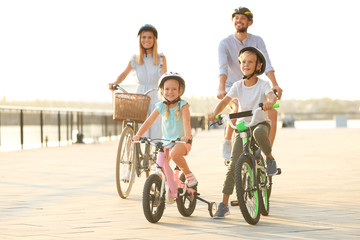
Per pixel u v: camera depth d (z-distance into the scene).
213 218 7.32
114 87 9.61
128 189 9.24
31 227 6.85
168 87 7.16
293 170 13.22
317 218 7.28
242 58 7.32
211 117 7.29
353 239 6.09
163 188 7.08
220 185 10.62
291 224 6.91
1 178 12.03
